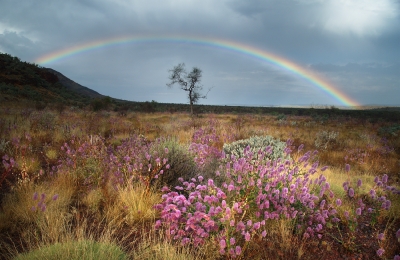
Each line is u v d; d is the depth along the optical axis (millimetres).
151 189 4457
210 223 2896
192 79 31422
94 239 3014
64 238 2945
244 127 15828
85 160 5625
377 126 21766
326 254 3121
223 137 11320
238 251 2545
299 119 29656
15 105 24750
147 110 35906
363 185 5750
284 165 4492
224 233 2980
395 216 4023
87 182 4875
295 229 3559
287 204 3566
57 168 5672
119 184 4539
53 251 2621
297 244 3275
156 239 3283
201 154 5844
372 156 9594
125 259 2713
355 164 8742
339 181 6023
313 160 8328
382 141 13203
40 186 4500
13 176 5418
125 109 34312
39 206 3521
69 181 4918
